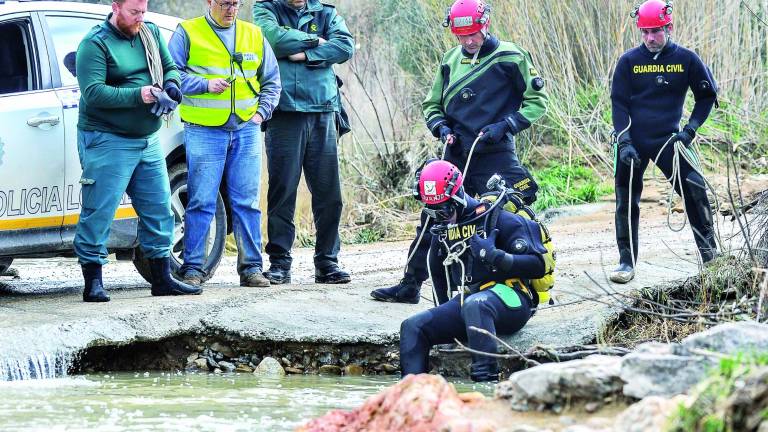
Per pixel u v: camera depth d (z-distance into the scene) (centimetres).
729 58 3659
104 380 1509
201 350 1669
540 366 1074
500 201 1548
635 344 1605
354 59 3912
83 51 1769
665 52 1888
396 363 1628
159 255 1878
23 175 1811
